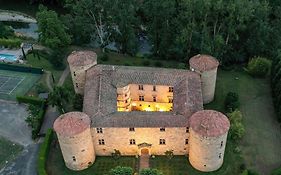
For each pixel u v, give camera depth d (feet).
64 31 431.02
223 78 403.13
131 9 409.69
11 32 500.33
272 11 433.48
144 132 303.68
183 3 390.01
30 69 424.46
